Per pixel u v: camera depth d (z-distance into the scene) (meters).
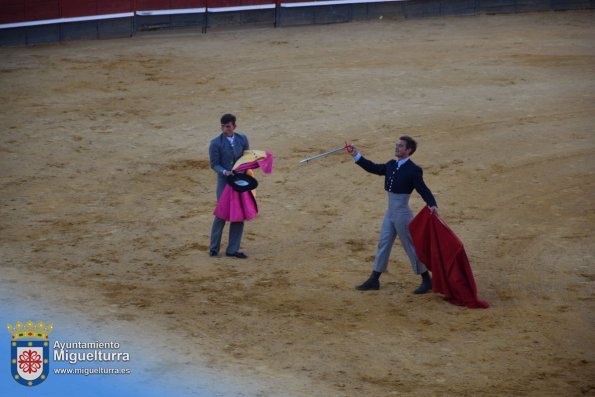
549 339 17.88
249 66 43.53
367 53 46.16
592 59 44.62
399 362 16.73
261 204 27.27
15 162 30.78
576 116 36.12
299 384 15.67
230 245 22.91
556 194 28.12
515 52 46.09
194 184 28.95
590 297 20.20
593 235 24.59
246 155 22.58
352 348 17.33
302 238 24.47
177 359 16.61
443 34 50.78
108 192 28.17
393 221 20.09
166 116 36.03
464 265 19.64
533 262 22.56
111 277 21.30
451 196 27.89
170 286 20.72
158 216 26.08
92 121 35.31
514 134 33.97
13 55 46.00
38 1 48.78
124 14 51.00
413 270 21.31
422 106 37.28
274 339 17.73
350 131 34.22
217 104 37.56
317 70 42.69
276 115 36.09
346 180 29.41
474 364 16.69
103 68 43.12
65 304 19.28
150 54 46.12
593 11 57.34
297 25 53.94
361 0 54.81
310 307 19.52
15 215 25.95
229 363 16.50
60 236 24.30
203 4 52.69
